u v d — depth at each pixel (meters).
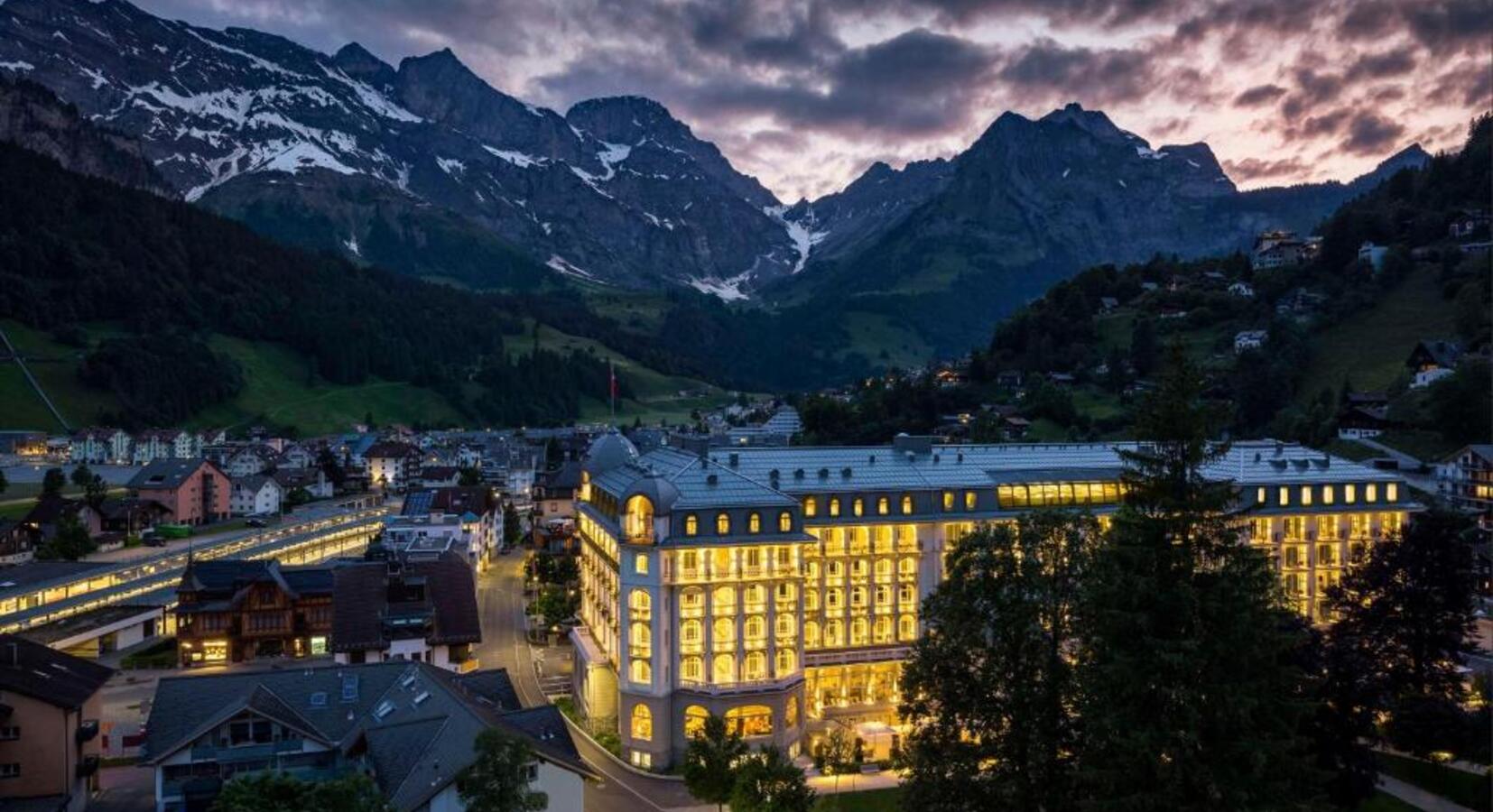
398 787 73.88
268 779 69.56
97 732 97.38
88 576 161.75
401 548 165.25
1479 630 144.50
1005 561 63.94
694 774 88.62
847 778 105.62
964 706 63.88
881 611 124.31
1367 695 88.62
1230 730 50.94
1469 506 183.38
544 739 84.75
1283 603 57.34
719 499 112.19
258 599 143.12
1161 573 52.88
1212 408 54.34
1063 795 60.00
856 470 130.75
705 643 109.94
